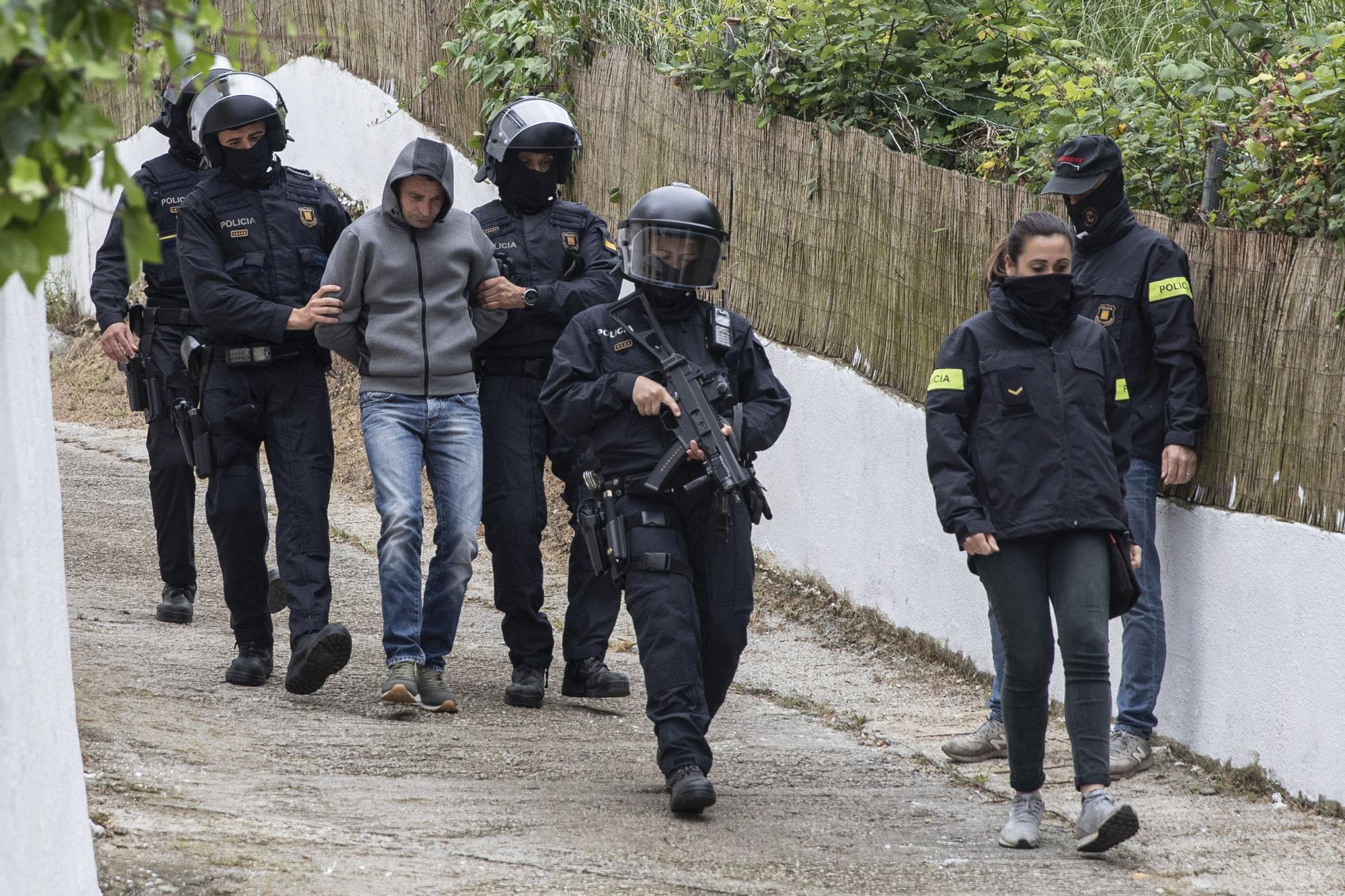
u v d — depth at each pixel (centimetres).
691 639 1335
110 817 1156
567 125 1780
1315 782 1420
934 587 2019
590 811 1323
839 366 2255
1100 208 1560
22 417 866
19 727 833
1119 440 1333
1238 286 1549
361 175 3688
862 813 1401
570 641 1778
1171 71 1919
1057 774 1552
